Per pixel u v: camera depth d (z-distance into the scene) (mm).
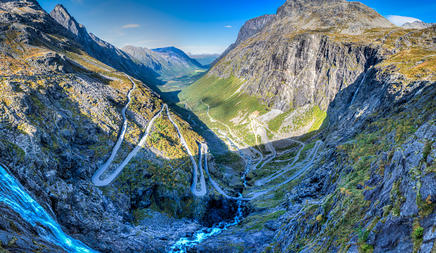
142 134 110125
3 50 116375
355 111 125812
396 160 31250
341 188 40719
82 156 78750
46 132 69500
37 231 39719
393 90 94562
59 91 96812
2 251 26297
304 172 118125
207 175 116750
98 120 97500
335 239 30766
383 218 24547
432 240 18047
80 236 54031
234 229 78812
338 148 79938
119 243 60375
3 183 43156
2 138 54562
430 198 20656
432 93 61344
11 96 68688
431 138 26547
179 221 89438
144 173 90562
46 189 54438
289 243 46062
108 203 71375
